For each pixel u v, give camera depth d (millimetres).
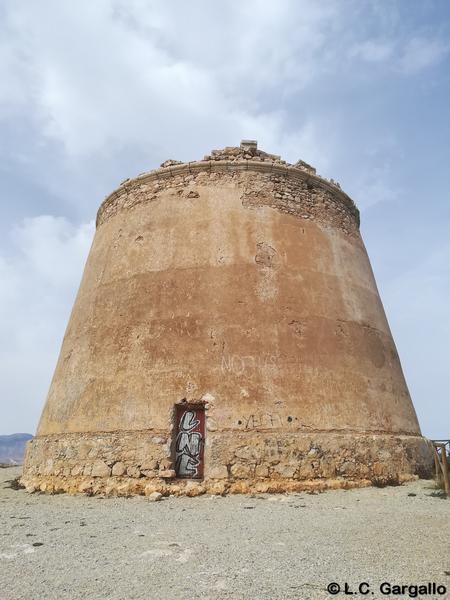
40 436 12312
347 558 5332
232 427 10055
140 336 11398
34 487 10906
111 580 4723
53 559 5434
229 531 6617
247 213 12516
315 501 8758
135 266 12523
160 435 10141
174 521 7348
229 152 13656
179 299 11539
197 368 10648
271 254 12086
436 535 6270
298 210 13102
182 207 12773
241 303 11344
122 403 10781
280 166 13227
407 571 4926
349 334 12102
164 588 4496
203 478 9984
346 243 13852
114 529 6879
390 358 13172
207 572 4910
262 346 10898
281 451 9906
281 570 4957
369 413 11344
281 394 10492
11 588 4547
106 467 10211
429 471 11875
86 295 13641
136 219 13305
